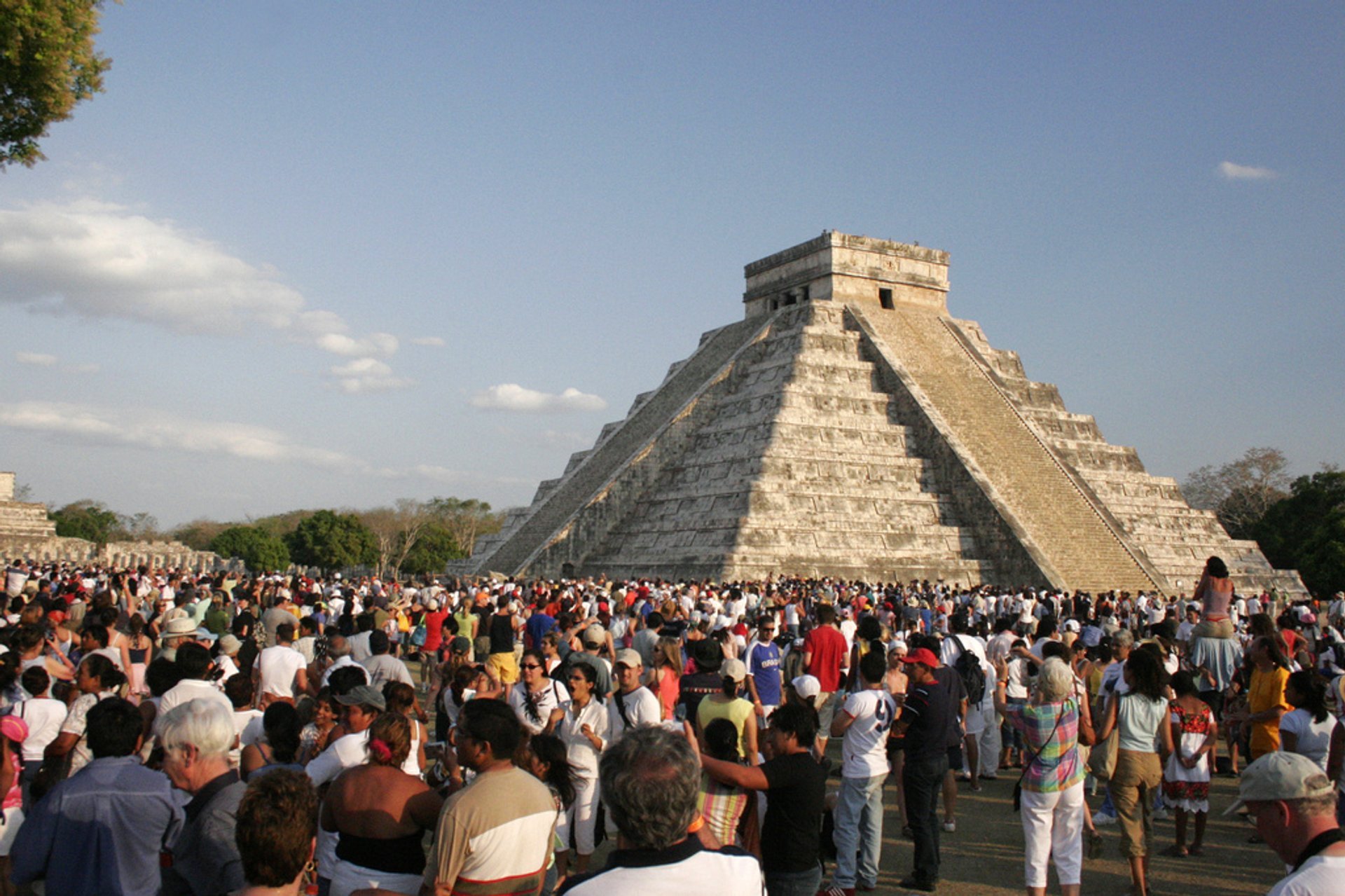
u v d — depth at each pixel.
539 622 19.16
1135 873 10.63
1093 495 56.44
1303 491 76.56
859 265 67.00
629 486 58.78
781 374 59.16
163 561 81.25
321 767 8.31
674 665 12.55
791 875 8.12
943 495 54.78
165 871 7.30
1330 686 15.38
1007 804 15.47
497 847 6.66
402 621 27.23
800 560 48.25
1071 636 16.81
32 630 11.50
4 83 20.44
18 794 9.27
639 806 5.14
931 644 12.18
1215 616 17.48
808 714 8.39
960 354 65.38
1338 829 5.17
